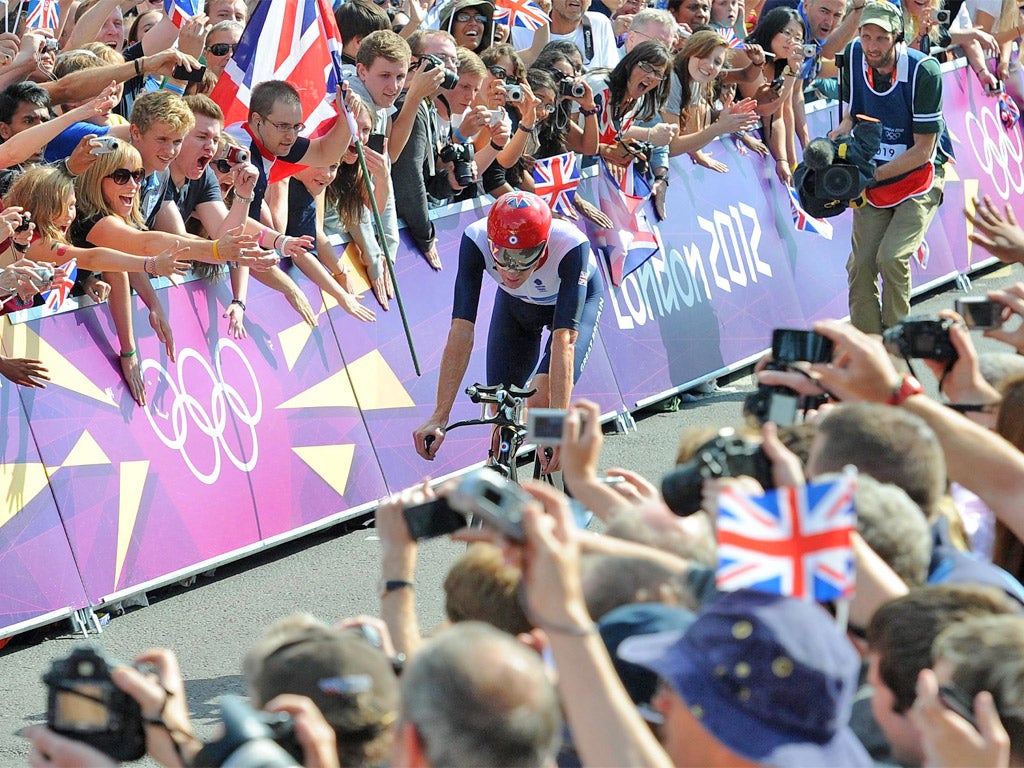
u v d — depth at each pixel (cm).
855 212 2483
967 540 876
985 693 579
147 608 1666
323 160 1898
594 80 2394
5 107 1686
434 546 1819
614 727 554
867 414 784
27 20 1989
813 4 2998
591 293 1708
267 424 1866
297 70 1903
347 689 639
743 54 2723
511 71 2220
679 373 2483
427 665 550
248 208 1811
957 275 3094
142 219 1719
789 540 587
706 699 583
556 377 1605
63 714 616
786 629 578
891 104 2373
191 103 1758
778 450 700
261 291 1914
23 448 1576
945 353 948
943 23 3114
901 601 654
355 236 2038
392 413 2034
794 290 2798
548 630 566
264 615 1630
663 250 2509
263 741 557
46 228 1570
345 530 1966
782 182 2827
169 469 1725
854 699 730
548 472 1489
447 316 2159
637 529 776
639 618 676
